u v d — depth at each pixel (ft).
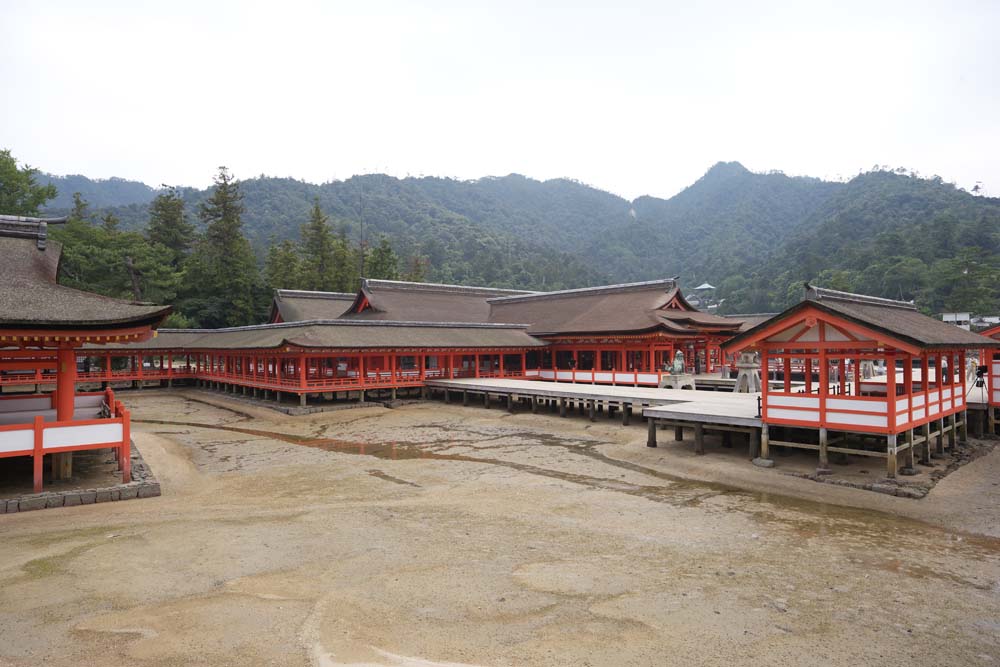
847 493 51.44
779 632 26.55
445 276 414.41
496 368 137.90
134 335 49.24
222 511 46.06
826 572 34.27
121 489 49.34
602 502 50.08
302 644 24.18
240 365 136.36
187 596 29.09
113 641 24.39
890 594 31.22
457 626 26.27
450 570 33.27
